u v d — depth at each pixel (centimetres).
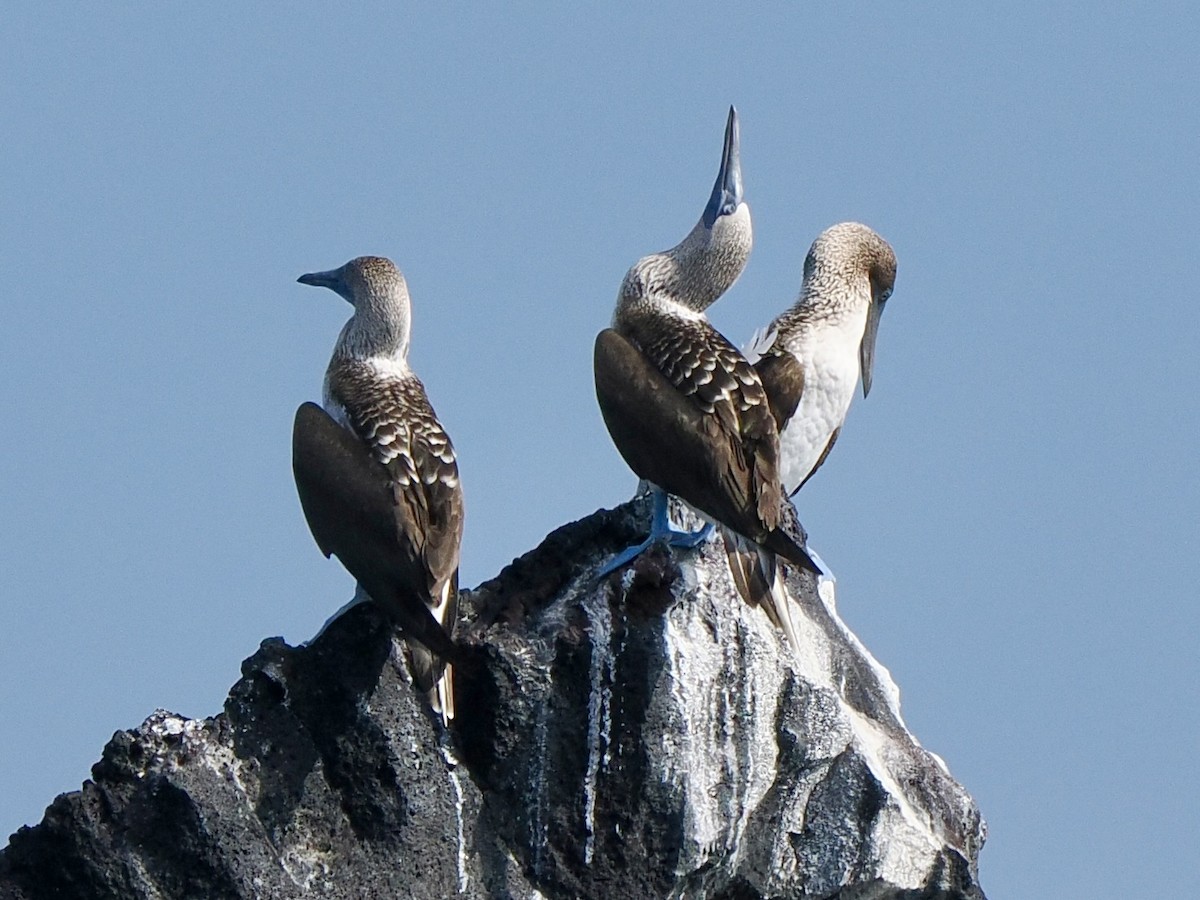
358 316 1806
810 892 1680
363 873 1595
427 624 1576
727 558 1703
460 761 1639
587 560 1741
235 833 1568
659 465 1742
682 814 1638
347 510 1647
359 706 1616
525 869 1631
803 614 1814
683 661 1650
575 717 1644
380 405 1719
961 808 1756
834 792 1680
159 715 1599
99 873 1555
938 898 1695
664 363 1789
